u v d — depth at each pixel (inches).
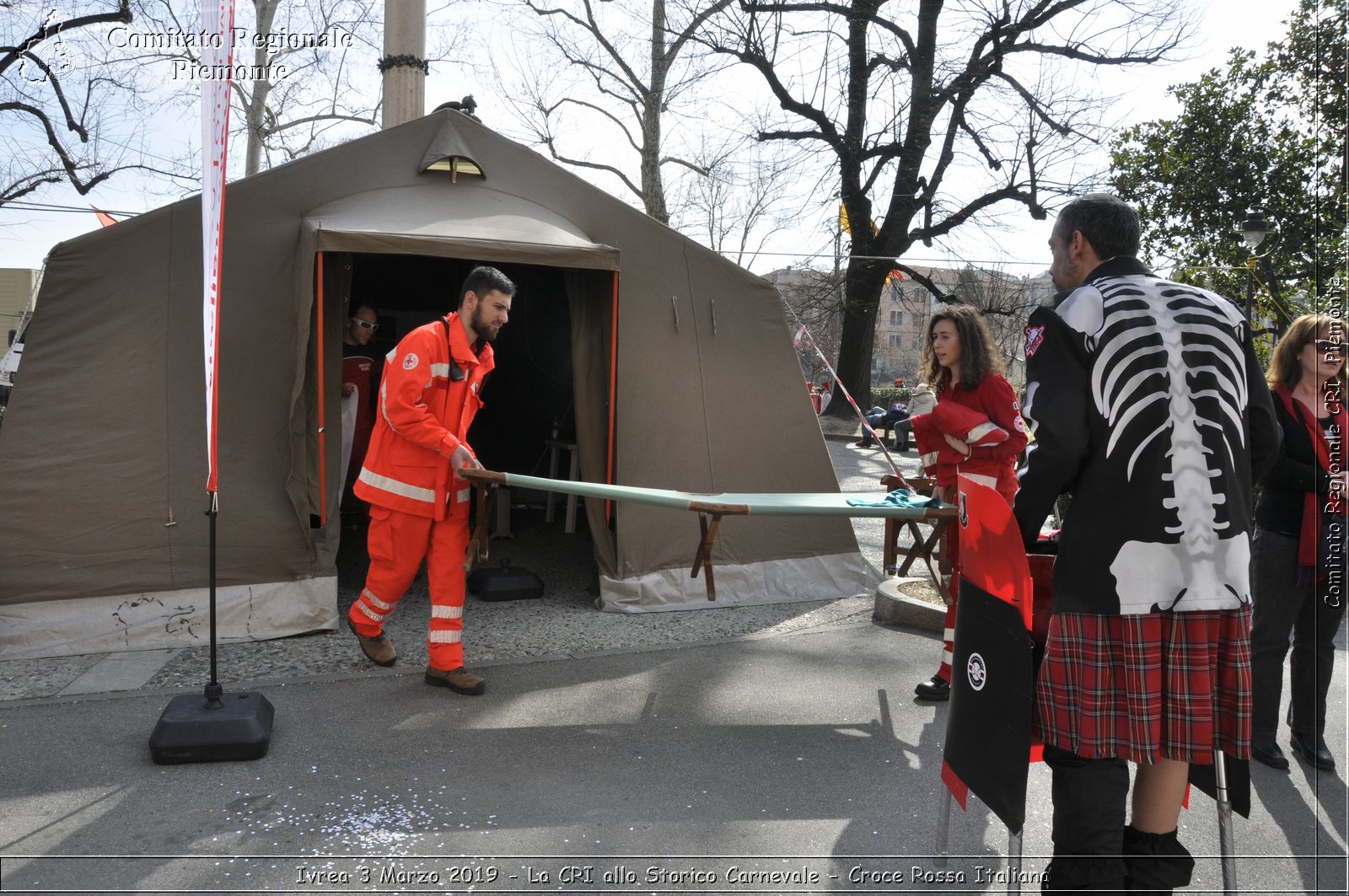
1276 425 92.2
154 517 186.7
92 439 184.7
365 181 213.0
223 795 121.0
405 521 158.1
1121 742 83.9
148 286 191.0
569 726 148.1
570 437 348.8
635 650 190.5
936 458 165.6
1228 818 88.9
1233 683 85.6
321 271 194.7
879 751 141.1
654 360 228.7
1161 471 83.0
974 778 94.4
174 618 186.7
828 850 110.9
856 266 877.8
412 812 117.3
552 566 266.8
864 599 238.8
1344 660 182.2
